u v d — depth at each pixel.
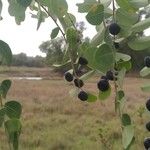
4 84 0.19
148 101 0.21
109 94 0.23
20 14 0.21
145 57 0.21
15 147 0.19
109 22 0.19
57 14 0.19
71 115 2.11
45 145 1.42
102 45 0.18
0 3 0.19
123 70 0.19
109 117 1.97
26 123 1.81
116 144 1.08
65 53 0.21
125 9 0.19
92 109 2.16
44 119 1.97
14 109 0.19
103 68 0.19
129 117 0.18
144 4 0.18
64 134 1.59
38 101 2.72
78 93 0.22
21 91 3.35
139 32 0.19
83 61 0.21
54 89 3.41
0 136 1.29
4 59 0.19
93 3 0.20
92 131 1.63
